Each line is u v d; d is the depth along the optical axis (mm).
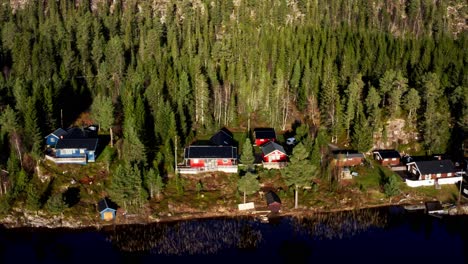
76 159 105375
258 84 140625
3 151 105438
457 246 89188
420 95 128750
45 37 153875
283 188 105188
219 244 88500
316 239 90625
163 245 88188
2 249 86938
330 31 167125
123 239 90062
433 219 99312
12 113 106625
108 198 99000
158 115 115062
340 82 140000
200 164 108125
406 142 122688
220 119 131875
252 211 99188
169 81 131625
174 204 99188
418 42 161375
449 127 123250
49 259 83562
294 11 187750
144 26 169000
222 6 181500
